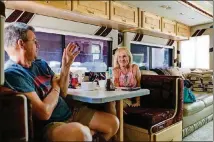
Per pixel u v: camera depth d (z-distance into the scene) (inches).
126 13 110.0
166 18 139.6
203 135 97.7
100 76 99.5
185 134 96.0
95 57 121.6
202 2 113.2
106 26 120.3
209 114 119.2
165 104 88.4
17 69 51.8
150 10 120.7
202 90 126.8
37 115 50.6
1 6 47.1
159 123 76.6
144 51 156.0
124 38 136.6
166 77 89.5
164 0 105.7
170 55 180.2
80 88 78.2
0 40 44.8
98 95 60.6
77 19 102.0
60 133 47.7
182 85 88.4
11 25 56.0
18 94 43.1
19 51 55.4
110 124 61.6
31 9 82.6
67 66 63.8
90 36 117.2
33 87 52.6
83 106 67.2
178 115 87.5
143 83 94.7
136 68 96.0
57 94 57.8
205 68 144.1
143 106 92.4
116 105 67.5
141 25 120.4
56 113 58.3
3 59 45.6
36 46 60.1
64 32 104.4
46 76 61.4
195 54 154.4
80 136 46.3
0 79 44.2
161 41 166.4
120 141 66.7
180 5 112.0
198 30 154.2
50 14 91.3
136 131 77.7
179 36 153.9
